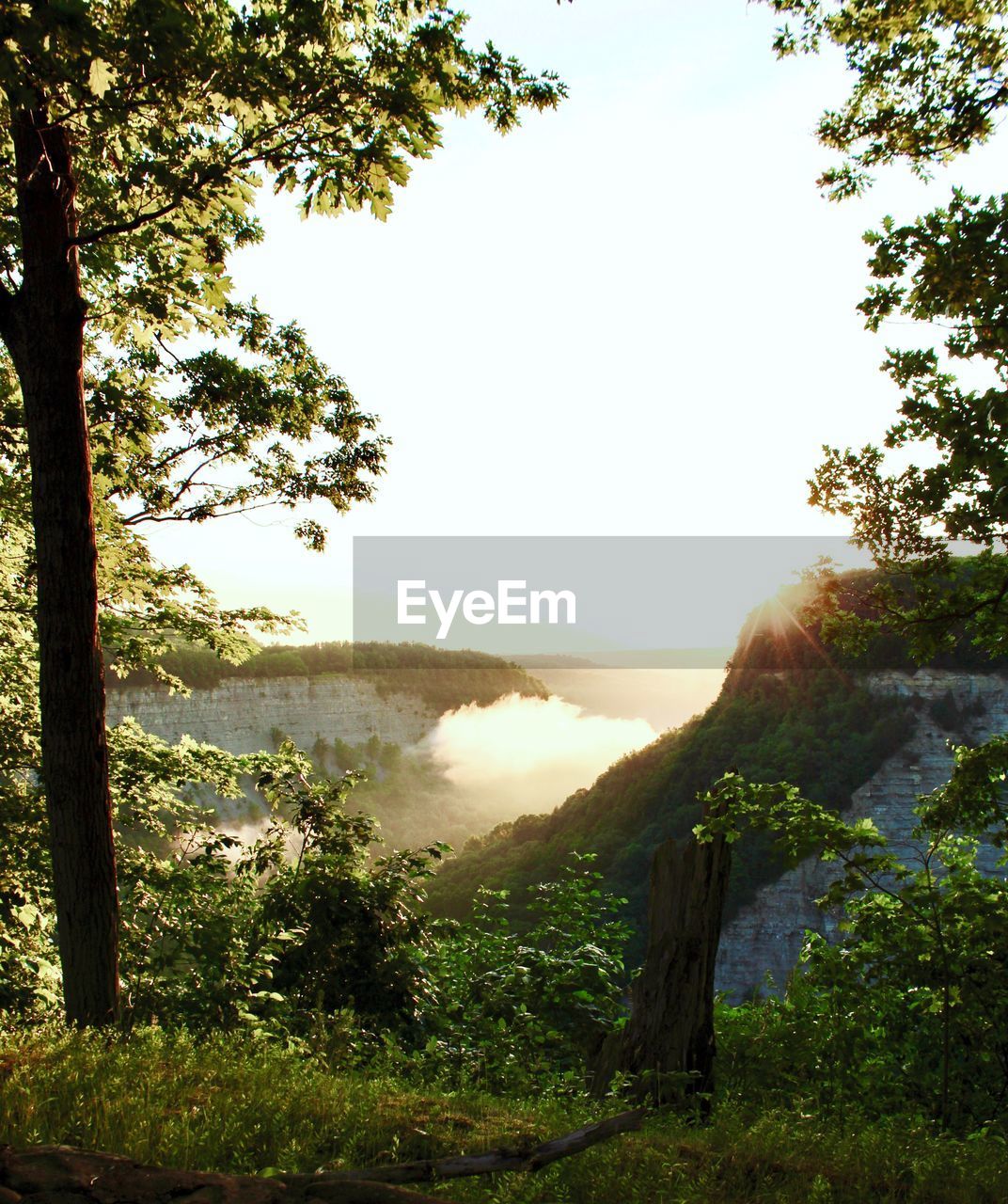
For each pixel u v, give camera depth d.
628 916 43.44
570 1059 8.73
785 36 9.68
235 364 15.88
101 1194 2.97
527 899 45.66
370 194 7.49
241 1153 3.73
